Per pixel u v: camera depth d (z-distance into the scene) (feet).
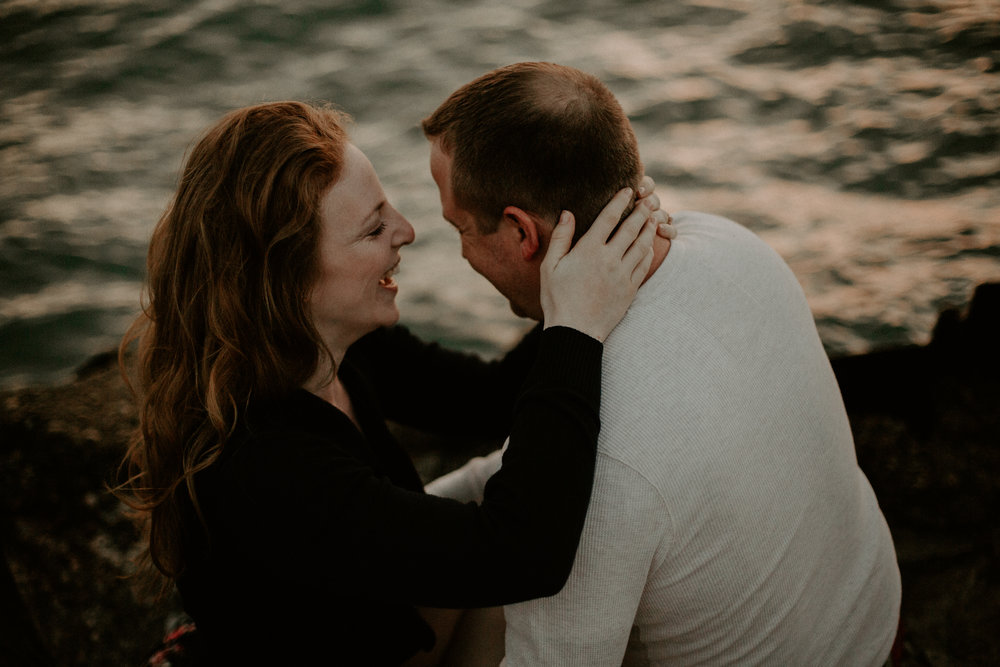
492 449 8.66
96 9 30.89
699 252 4.51
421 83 24.58
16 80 26.68
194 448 4.28
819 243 14.73
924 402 8.19
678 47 24.02
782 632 4.35
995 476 7.57
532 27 27.04
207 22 29.37
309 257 4.26
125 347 4.97
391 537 3.82
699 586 4.13
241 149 4.19
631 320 4.18
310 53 27.09
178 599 7.67
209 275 4.23
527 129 4.16
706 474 3.90
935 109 18.22
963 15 22.27
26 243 19.66
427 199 19.11
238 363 4.26
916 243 14.25
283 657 4.50
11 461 8.72
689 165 18.07
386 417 6.38
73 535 8.29
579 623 3.95
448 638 5.50
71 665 7.73
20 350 17.13
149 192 21.39
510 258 4.66
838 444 4.58
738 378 4.12
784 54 22.35
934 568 7.18
